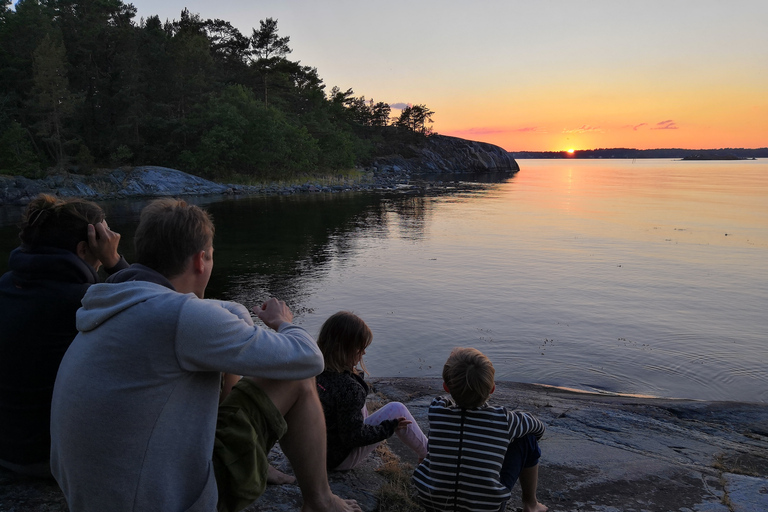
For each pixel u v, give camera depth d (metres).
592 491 3.46
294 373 1.65
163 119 65.38
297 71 85.44
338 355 2.84
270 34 81.69
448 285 18.11
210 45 90.75
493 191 70.19
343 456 3.04
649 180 116.75
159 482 1.46
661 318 14.10
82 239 2.35
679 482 3.65
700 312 14.75
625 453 4.16
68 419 1.45
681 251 25.72
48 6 70.00
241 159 66.31
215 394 1.59
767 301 16.05
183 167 65.50
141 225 1.68
